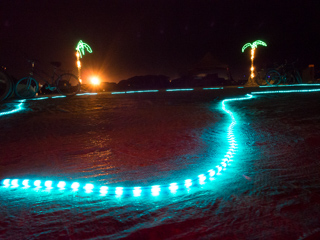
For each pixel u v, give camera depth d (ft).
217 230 7.27
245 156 13.28
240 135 17.38
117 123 22.63
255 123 21.01
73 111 30.12
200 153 13.98
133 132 19.12
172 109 29.94
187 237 7.03
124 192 9.75
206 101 37.50
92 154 14.39
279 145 14.82
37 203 9.13
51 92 63.98
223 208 8.39
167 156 13.67
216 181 10.45
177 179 10.87
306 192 9.21
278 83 69.77
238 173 11.16
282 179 10.36
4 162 13.61
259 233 7.07
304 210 8.08
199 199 9.04
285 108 28.02
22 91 46.62
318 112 24.61
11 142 17.48
